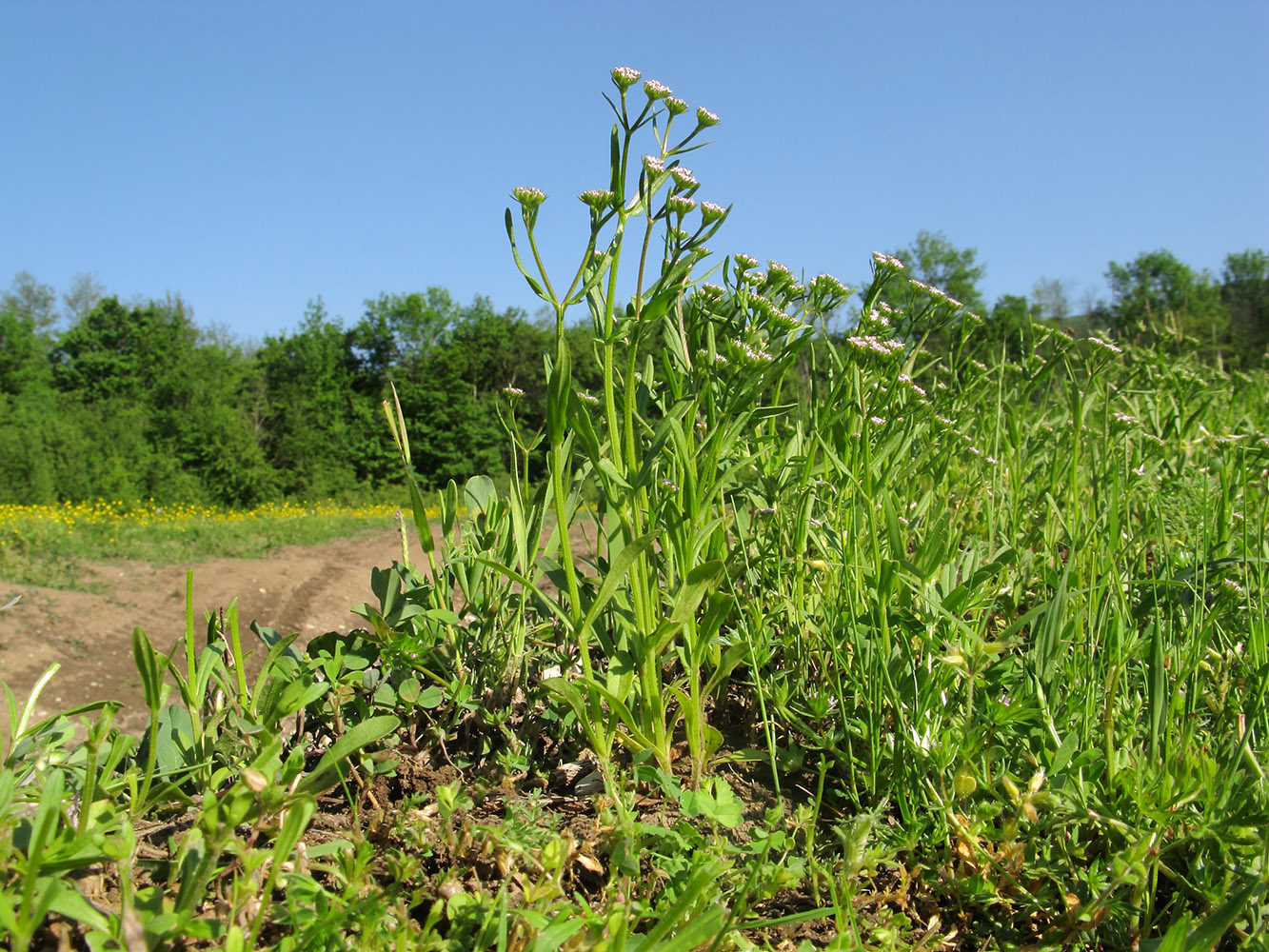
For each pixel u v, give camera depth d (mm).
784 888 1176
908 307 2084
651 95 1389
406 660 1472
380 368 44875
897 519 1442
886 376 1801
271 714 1284
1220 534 1758
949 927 1108
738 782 1467
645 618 1424
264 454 33844
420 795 1189
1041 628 1340
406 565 1733
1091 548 1706
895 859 1192
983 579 1417
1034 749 1287
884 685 1351
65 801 1041
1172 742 1259
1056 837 1146
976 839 1096
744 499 1906
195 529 14547
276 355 43562
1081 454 2416
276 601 9984
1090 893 1069
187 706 1288
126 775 1088
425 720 1583
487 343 40562
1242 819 1001
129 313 47125
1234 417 3375
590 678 1338
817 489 1813
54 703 6902
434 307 45125
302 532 15703
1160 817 1047
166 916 816
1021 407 2492
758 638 1595
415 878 1101
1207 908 1036
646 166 1398
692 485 1417
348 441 38219
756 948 968
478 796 1362
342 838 1188
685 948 880
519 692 1691
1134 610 1631
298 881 920
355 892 928
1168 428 2549
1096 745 1297
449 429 38969
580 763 1520
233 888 847
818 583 1727
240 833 1155
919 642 1366
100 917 809
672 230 1479
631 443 1440
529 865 1120
